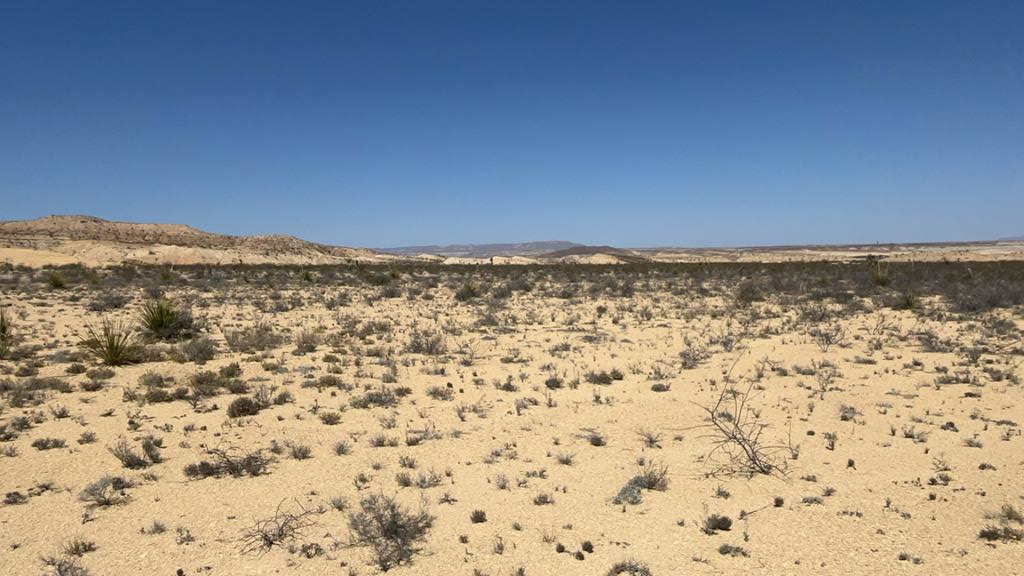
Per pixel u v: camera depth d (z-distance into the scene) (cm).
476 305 2733
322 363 1419
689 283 3738
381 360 1441
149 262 7000
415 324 2023
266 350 1567
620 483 732
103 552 563
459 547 575
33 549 569
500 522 627
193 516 639
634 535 600
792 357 1473
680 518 636
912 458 803
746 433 905
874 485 717
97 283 3488
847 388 1173
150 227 11319
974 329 1850
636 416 1005
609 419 991
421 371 1342
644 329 1953
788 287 3309
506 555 561
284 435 905
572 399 1113
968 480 727
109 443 864
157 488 713
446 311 2506
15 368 1324
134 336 1730
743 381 1236
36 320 2078
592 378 1245
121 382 1220
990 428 926
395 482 735
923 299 2728
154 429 928
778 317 2217
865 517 635
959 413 1007
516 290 3450
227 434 908
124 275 4131
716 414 1002
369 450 845
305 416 1002
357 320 2127
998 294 2541
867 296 2933
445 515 644
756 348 1592
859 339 1709
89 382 1184
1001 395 1111
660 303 2741
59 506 662
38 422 955
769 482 732
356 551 569
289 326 2016
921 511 647
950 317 2142
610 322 2130
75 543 566
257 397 1068
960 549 565
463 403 1087
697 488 717
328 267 5938
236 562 548
